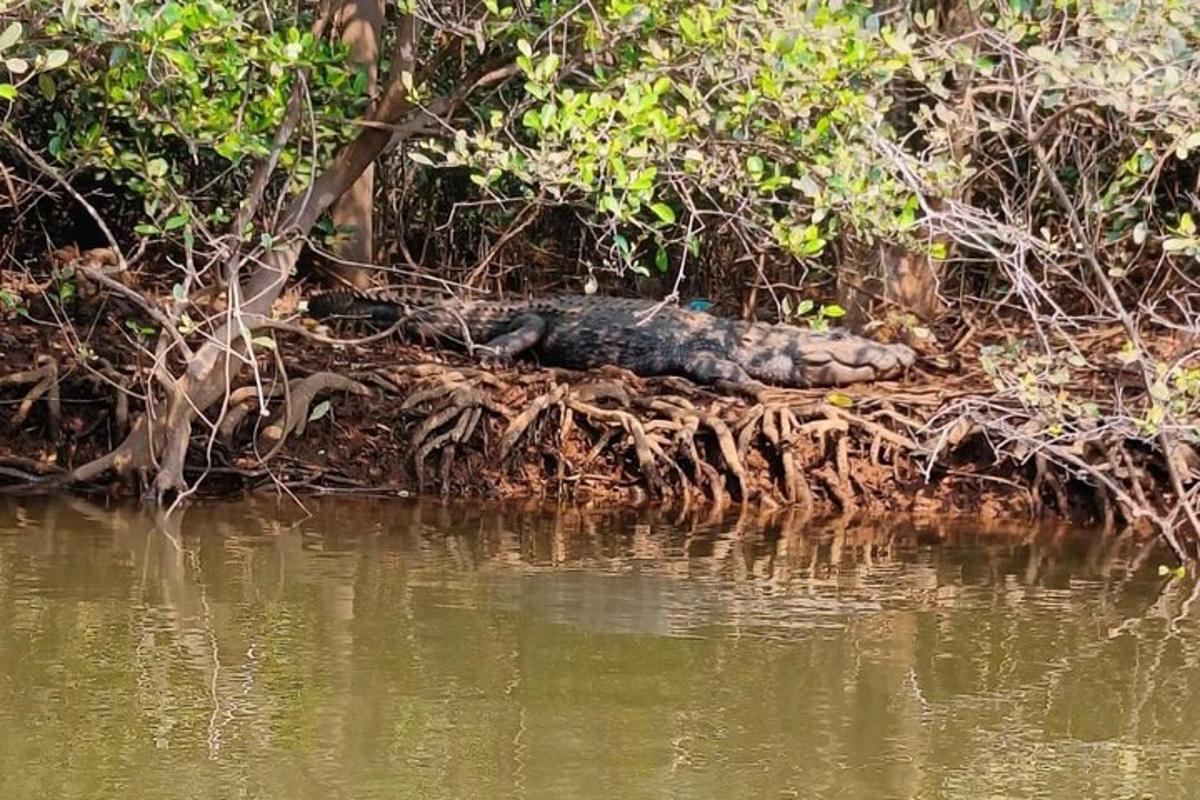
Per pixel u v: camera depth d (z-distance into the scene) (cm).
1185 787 701
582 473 1462
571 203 1272
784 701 817
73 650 859
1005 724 792
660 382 1591
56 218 1941
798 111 1043
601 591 1049
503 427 1477
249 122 1188
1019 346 1321
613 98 1135
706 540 1264
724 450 1449
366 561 1119
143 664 840
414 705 789
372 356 1612
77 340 1403
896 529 1352
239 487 1390
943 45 1135
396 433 1463
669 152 1083
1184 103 1009
